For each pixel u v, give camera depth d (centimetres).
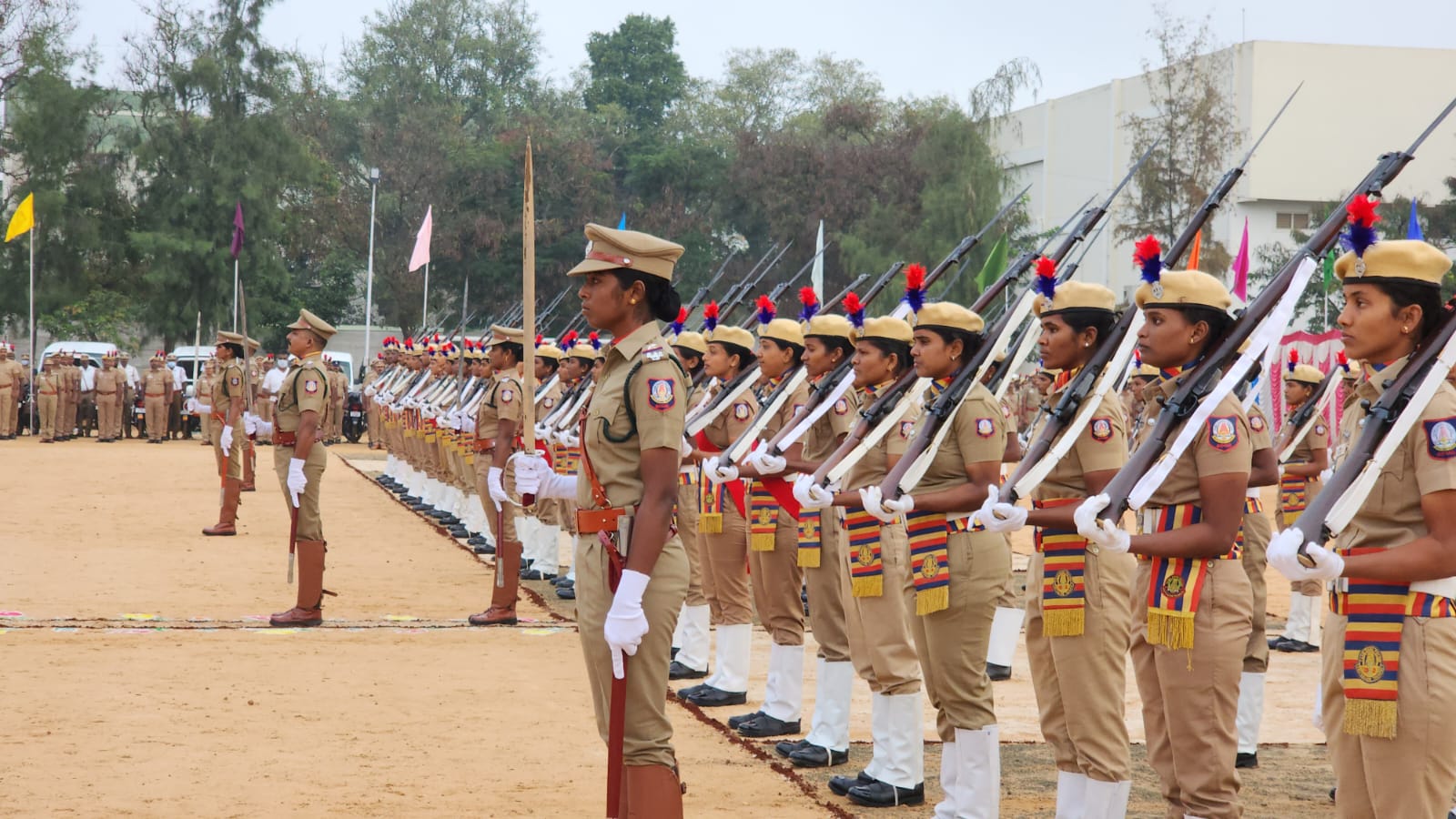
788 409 905
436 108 6050
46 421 3425
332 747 779
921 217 4850
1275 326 474
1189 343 518
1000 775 754
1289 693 993
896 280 4466
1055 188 5128
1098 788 561
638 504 517
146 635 1094
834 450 775
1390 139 4325
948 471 616
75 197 4712
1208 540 512
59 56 4812
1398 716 416
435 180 5609
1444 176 4347
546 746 791
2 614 1169
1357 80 4300
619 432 516
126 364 3881
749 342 924
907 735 690
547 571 1509
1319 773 773
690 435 922
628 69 6862
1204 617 524
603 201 5572
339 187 5694
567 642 1123
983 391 616
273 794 685
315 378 1138
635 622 494
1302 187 4256
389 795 688
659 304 532
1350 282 431
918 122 5188
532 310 532
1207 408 477
